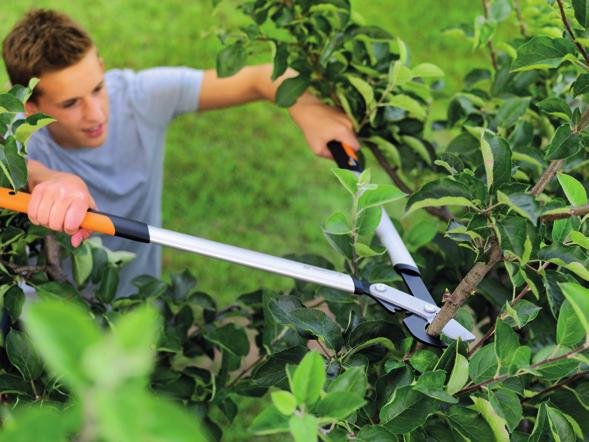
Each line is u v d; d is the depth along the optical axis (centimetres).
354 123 179
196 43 420
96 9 429
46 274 150
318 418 83
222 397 159
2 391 123
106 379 43
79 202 128
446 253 165
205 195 350
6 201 128
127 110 214
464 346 112
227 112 390
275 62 171
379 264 149
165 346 147
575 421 112
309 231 343
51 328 46
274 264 125
